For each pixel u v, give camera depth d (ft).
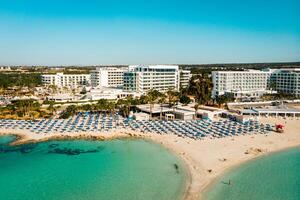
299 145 338.13
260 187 227.81
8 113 510.99
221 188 226.38
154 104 594.65
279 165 274.57
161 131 390.42
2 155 312.91
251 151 312.71
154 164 281.74
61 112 528.22
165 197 213.66
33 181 248.11
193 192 220.02
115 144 349.00
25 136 375.66
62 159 301.22
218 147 325.01
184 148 323.57
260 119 486.79
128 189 228.22
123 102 538.06
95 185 237.45
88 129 403.13
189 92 626.64
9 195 223.51
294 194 216.74
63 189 231.71
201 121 449.89
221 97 610.65
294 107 608.60
